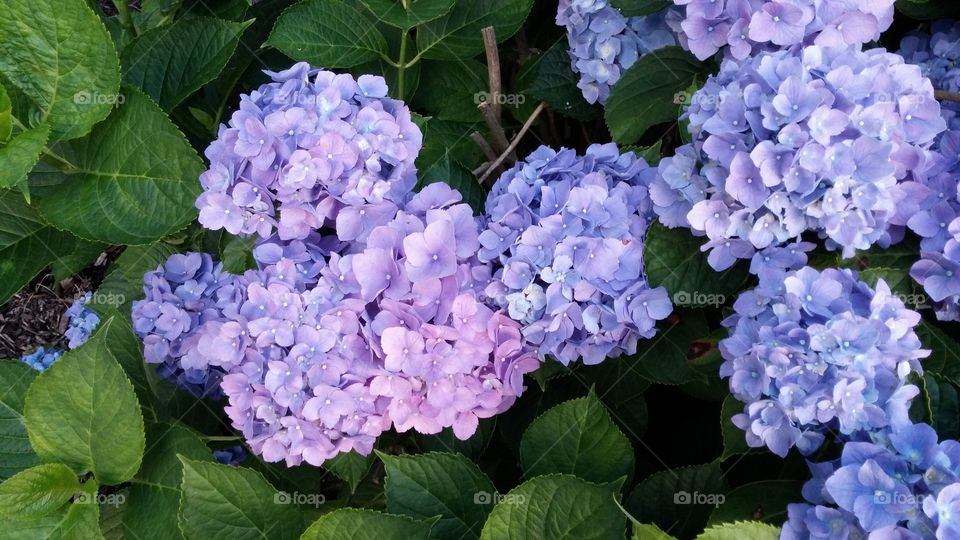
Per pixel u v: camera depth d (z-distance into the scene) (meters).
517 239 0.85
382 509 0.94
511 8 1.01
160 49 0.97
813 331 0.76
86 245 0.99
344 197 0.84
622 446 0.84
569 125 1.17
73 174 0.89
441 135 1.06
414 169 0.89
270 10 1.10
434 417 0.86
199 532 0.79
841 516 0.74
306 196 0.84
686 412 1.01
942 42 0.95
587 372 0.95
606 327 0.86
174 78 0.97
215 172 0.84
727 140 0.80
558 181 0.88
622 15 0.97
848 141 0.77
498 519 0.78
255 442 0.87
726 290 0.86
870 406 0.75
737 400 0.83
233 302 0.89
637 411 0.96
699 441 0.97
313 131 0.84
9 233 0.94
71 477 0.79
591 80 1.02
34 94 0.86
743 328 0.81
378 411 0.85
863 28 0.83
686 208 0.85
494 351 0.86
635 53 0.99
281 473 0.92
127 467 0.80
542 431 0.85
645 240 0.86
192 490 0.79
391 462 0.82
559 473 0.80
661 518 0.85
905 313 0.78
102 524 0.88
